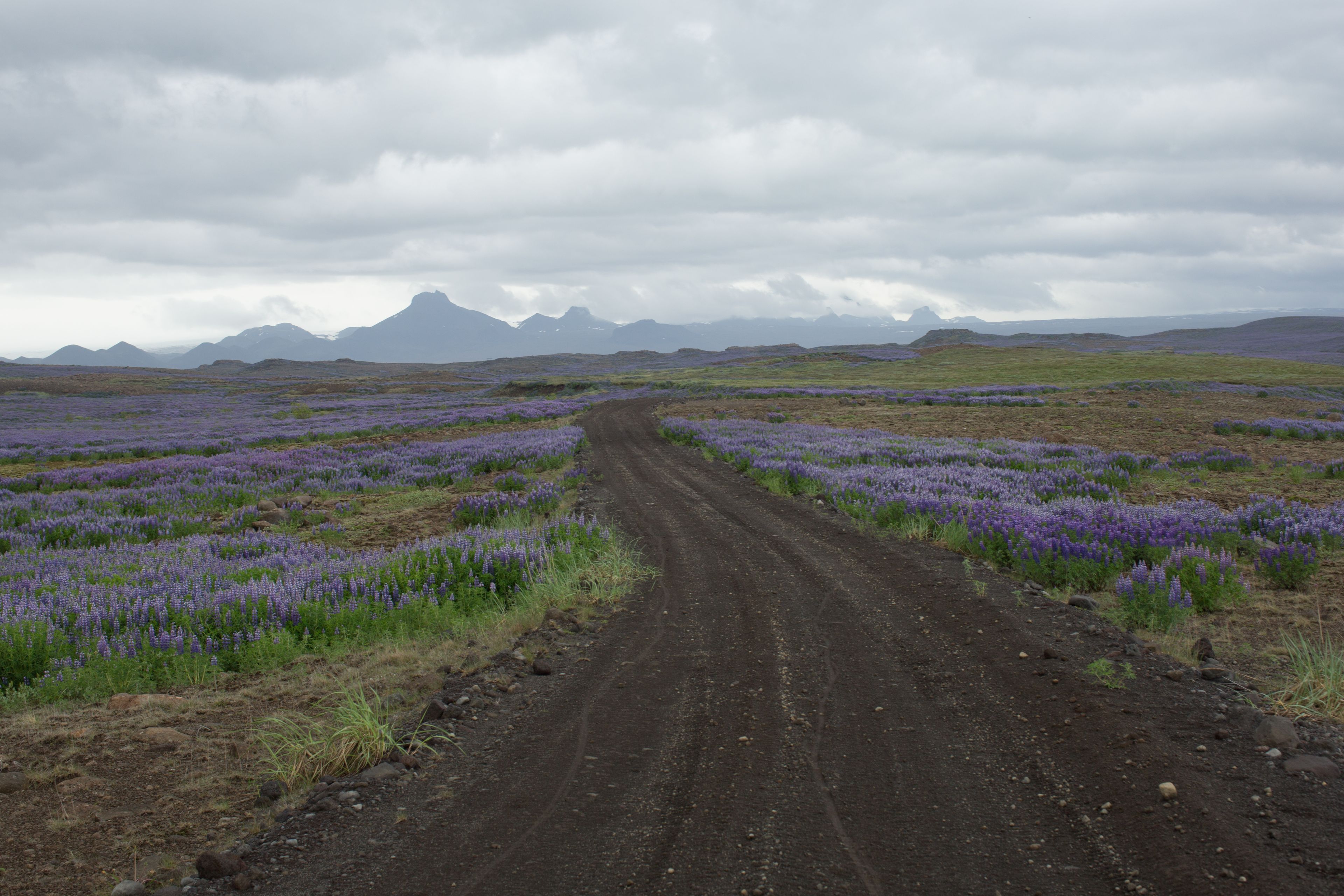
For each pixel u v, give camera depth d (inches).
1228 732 179.0
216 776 185.6
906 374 3922.2
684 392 3161.9
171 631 307.4
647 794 169.6
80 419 2343.8
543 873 138.2
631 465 1015.6
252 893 133.4
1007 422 1487.5
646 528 568.4
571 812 161.8
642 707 224.8
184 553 512.7
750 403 2383.1
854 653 269.9
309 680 264.1
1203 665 235.3
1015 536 406.9
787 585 378.6
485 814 161.6
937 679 238.2
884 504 544.7
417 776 180.4
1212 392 2222.0
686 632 306.3
